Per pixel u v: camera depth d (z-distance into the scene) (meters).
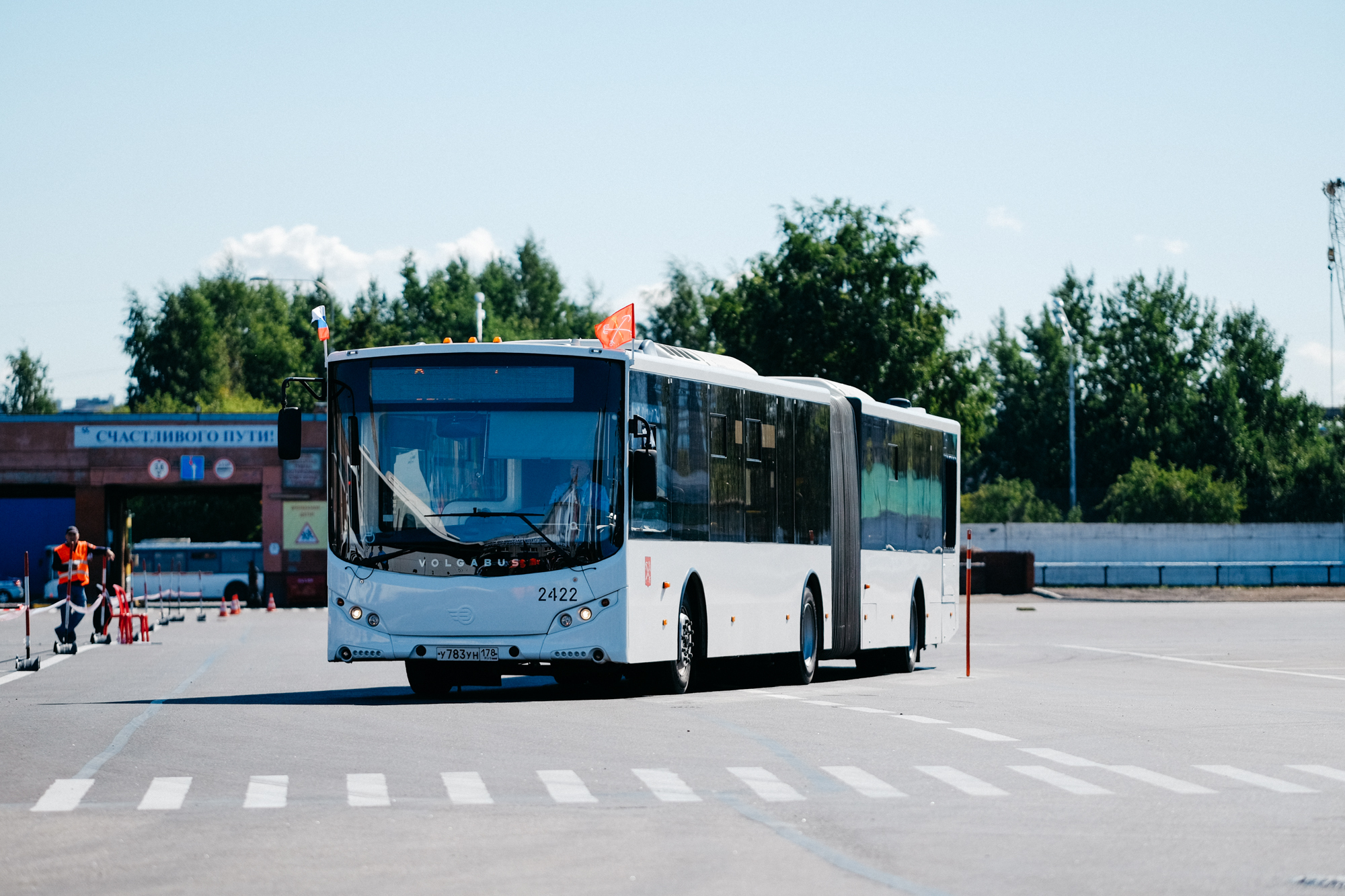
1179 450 124.44
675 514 20.88
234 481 70.56
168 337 129.12
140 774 13.16
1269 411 128.62
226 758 14.12
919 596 29.23
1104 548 81.31
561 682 24.45
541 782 12.77
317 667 27.66
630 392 19.92
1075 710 19.77
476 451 19.89
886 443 27.80
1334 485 110.31
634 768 13.67
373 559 19.91
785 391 23.95
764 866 9.43
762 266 89.44
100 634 37.41
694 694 21.53
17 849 9.90
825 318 86.44
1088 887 8.91
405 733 16.06
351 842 10.16
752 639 22.78
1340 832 10.88
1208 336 130.25
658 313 124.12
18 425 70.56
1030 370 132.00
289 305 141.62
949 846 10.19
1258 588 77.62
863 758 14.59
